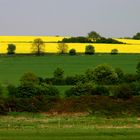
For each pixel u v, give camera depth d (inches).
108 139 2800.2
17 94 4972.9
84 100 4658.0
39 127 3348.9
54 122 3713.1
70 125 3513.8
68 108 4468.5
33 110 4434.1
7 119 3961.6
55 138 2812.5
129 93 4825.3
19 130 3112.7
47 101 4643.2
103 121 3777.1
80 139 2792.8
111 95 5032.0
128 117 4128.9
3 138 2787.9
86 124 3590.1
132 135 2933.1
